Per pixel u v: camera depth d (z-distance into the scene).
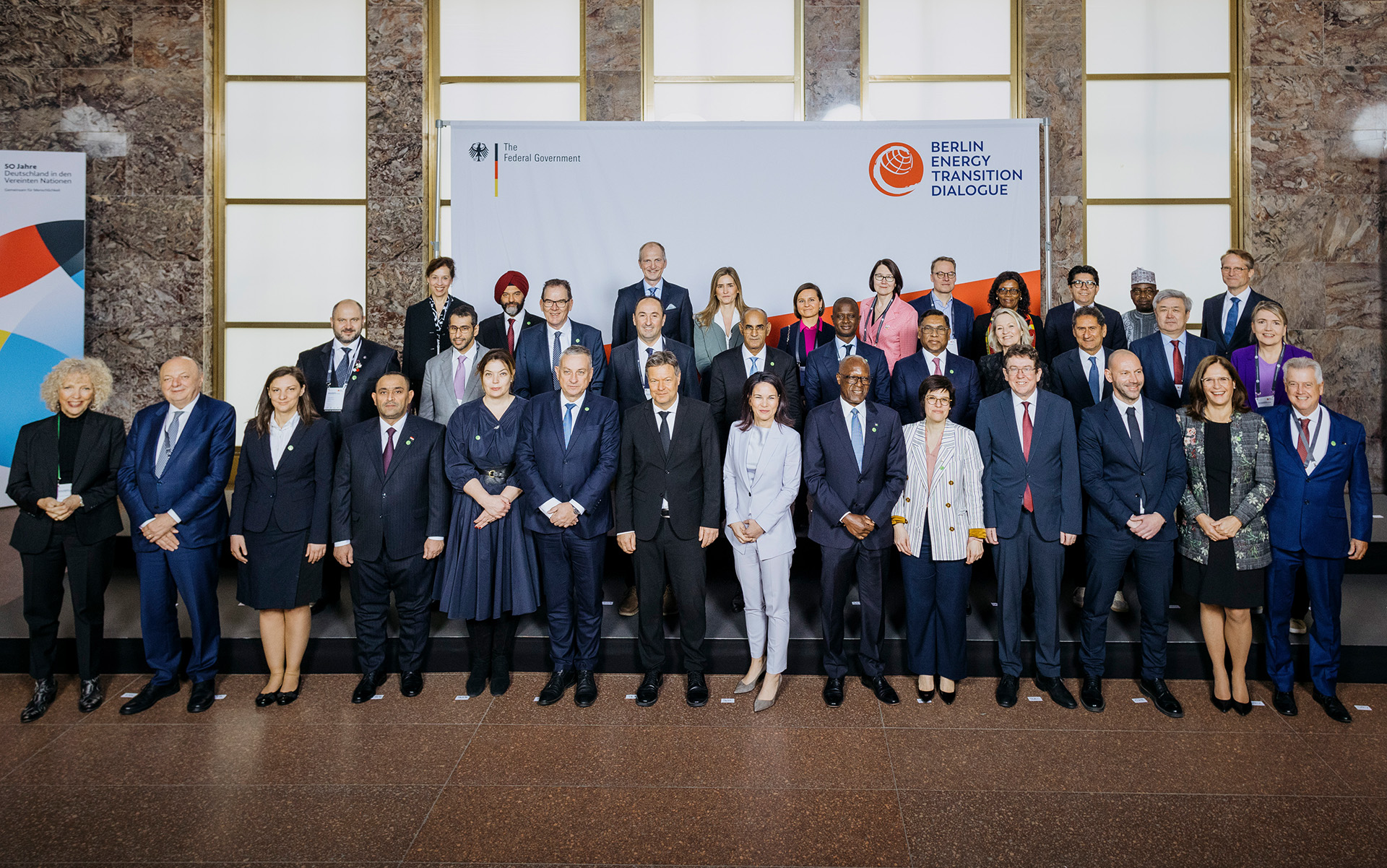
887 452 3.19
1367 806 2.49
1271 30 5.63
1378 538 4.18
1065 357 3.73
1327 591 3.09
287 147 5.95
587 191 4.75
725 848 2.30
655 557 3.23
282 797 2.55
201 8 5.80
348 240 5.98
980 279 4.73
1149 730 3.00
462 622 3.72
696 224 4.75
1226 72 5.74
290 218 5.97
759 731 3.00
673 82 5.81
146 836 2.35
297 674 3.28
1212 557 3.06
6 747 2.87
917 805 2.51
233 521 3.21
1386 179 5.61
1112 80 5.80
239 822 2.42
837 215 4.74
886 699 3.23
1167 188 5.79
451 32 5.86
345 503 3.25
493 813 2.46
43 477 3.12
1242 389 3.12
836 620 3.23
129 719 3.09
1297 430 3.12
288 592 3.17
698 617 3.25
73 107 5.80
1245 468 3.07
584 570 3.26
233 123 5.93
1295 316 5.68
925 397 3.14
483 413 3.31
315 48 5.92
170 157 5.83
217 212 5.93
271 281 5.98
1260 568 3.04
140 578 3.19
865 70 5.78
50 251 5.61
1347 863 2.22
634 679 3.48
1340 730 2.98
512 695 3.32
